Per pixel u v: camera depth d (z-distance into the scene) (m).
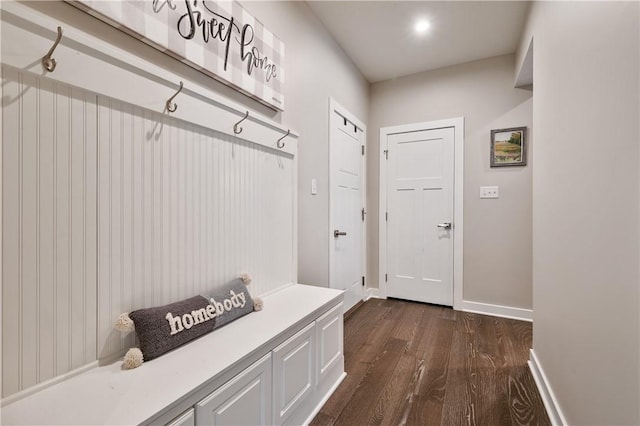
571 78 1.33
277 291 1.85
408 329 2.65
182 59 1.29
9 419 0.75
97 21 1.03
